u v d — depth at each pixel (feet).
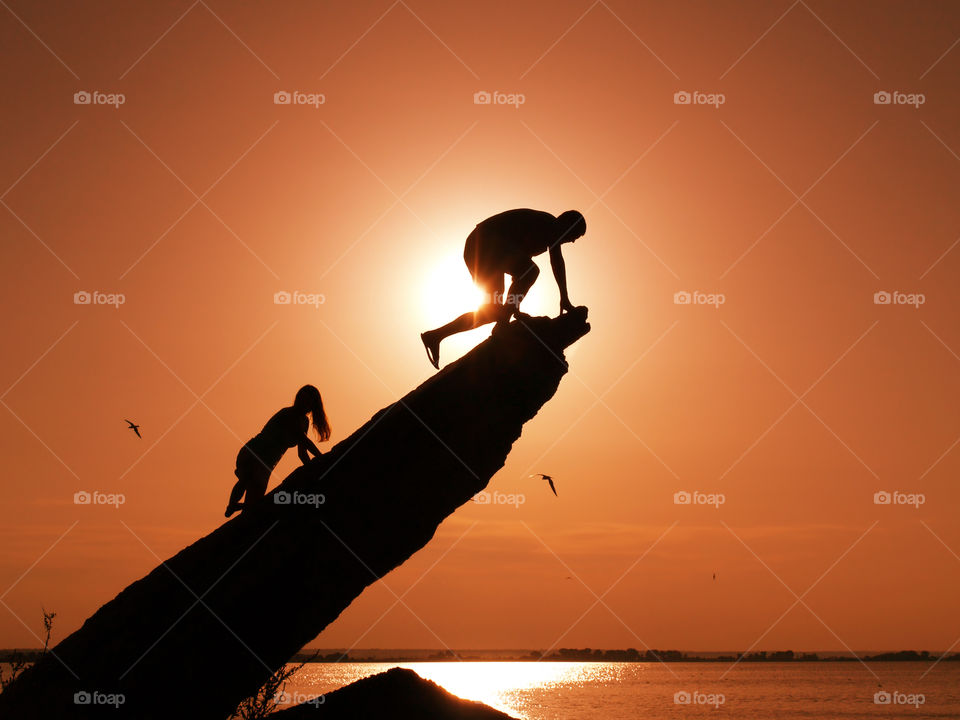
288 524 26.78
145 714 24.88
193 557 27.17
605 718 192.95
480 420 28.14
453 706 31.42
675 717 201.36
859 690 400.67
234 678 25.98
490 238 28.60
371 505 27.12
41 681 24.94
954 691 389.19
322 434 29.35
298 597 26.35
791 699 310.24
